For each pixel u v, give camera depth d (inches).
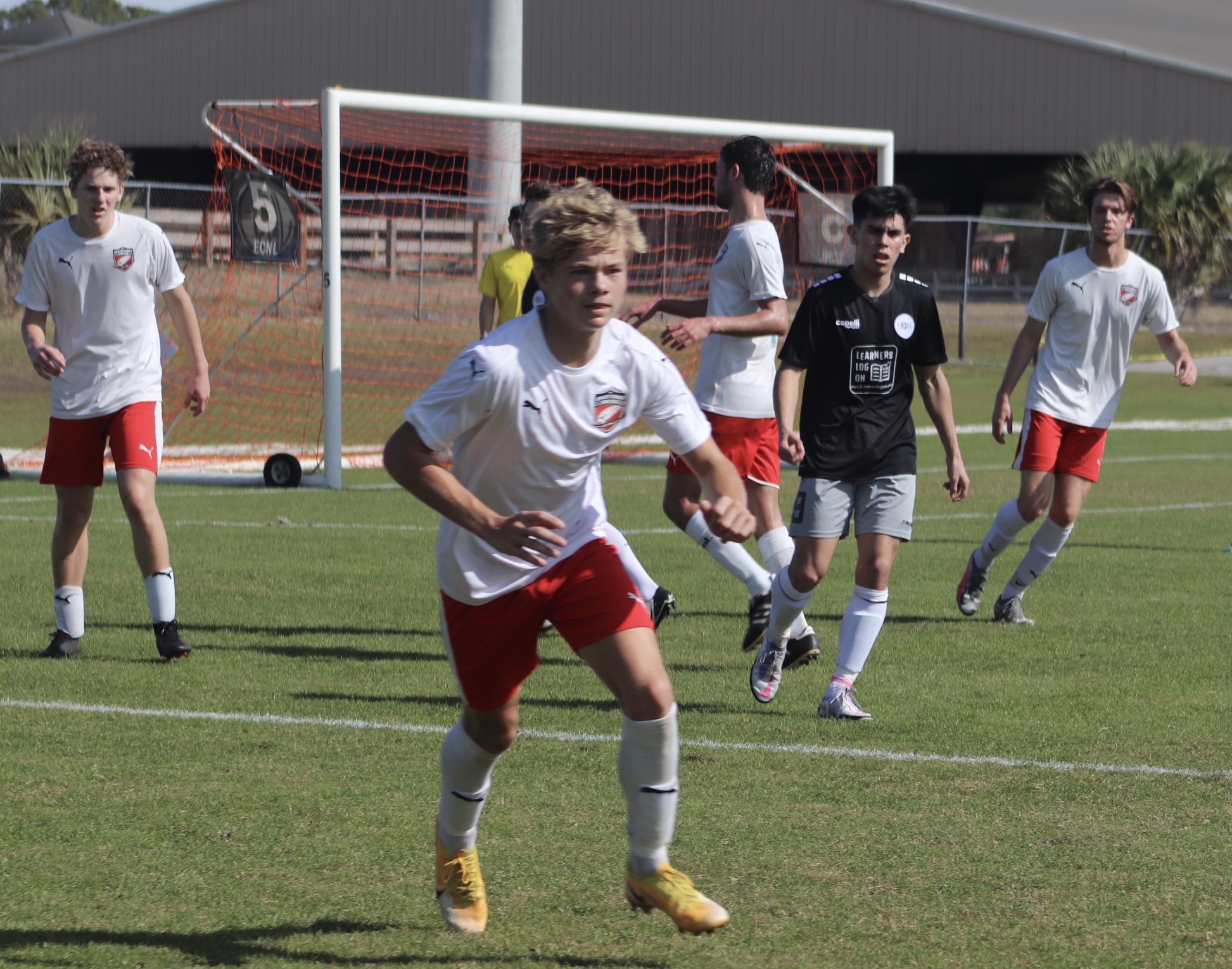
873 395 701.9
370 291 3159.5
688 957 423.2
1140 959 422.3
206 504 1444.4
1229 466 1835.6
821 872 494.0
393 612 952.9
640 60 5388.8
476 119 1585.9
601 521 436.8
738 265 813.2
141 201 5669.3
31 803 559.5
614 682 416.5
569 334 401.4
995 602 1003.3
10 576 1047.0
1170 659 839.1
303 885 479.5
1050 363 931.3
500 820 548.1
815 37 5201.8
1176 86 4884.4
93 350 787.4
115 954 421.4
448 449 428.1
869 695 755.4
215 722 682.2
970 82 5064.0
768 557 818.8
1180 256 4146.2
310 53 5521.7
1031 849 518.3
